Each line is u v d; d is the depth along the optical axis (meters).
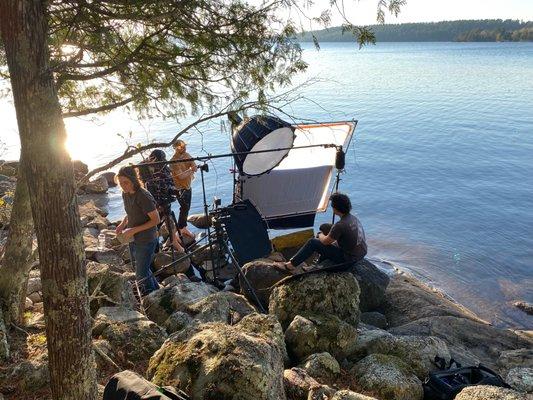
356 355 6.87
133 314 6.41
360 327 8.39
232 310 7.46
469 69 93.56
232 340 4.88
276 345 5.22
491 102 49.78
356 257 8.28
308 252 8.57
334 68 97.25
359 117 40.38
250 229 10.60
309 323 6.90
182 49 4.98
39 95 3.30
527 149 30.45
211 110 5.26
